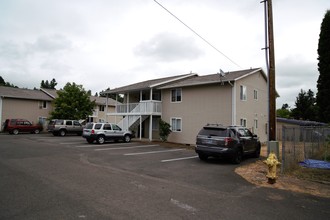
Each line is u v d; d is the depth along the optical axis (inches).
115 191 248.1
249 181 312.7
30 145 662.5
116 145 728.3
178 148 700.7
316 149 534.9
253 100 844.6
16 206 198.1
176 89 903.1
